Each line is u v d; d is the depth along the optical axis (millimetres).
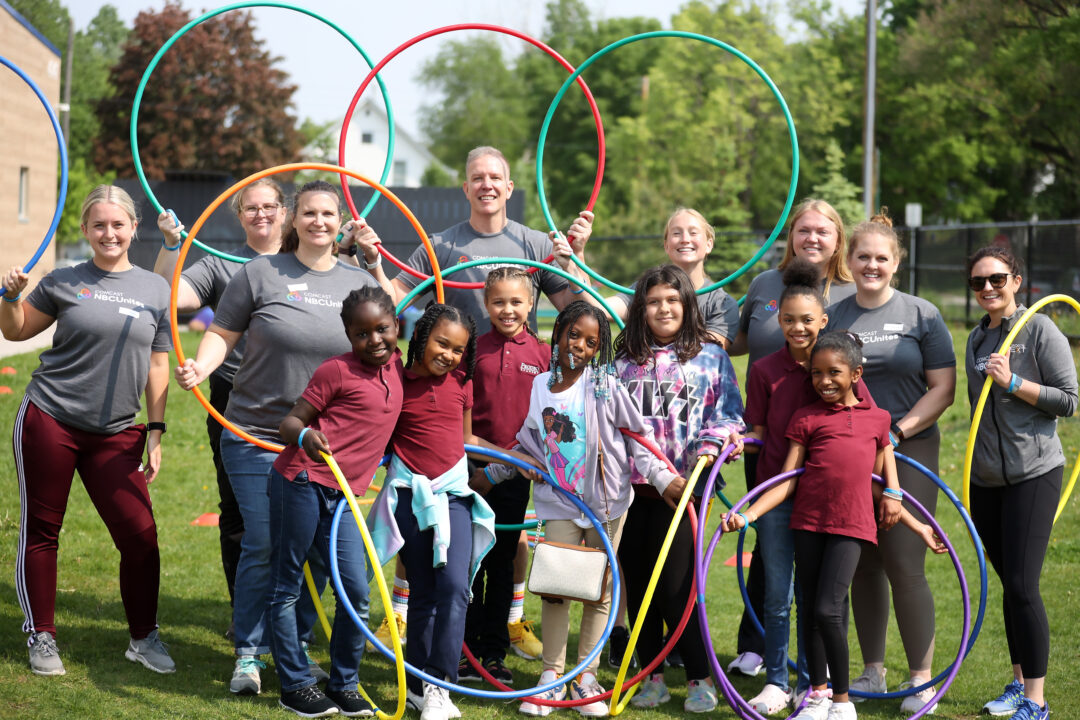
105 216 4379
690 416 4383
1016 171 37250
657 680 4484
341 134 5594
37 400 4352
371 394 4055
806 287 4312
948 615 5793
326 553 4168
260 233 5023
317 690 4172
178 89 36031
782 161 34906
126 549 4473
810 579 4176
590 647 4359
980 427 4422
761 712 4297
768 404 4465
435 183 51594
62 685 4242
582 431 4312
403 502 4160
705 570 4059
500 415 4676
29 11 56188
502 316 4652
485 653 4723
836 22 39406
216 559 6367
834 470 4125
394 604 5203
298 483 4039
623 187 37250
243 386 4363
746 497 4133
